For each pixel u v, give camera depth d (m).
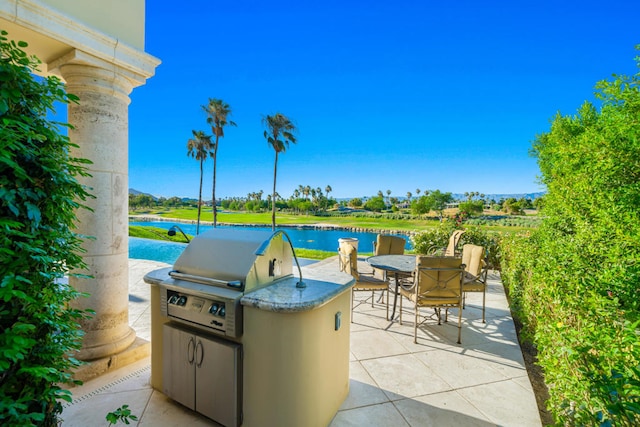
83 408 2.11
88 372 2.45
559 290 1.80
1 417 1.04
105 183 2.60
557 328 1.70
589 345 1.21
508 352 3.06
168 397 2.24
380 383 2.49
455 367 2.76
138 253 14.15
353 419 2.04
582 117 3.82
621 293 1.32
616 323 1.29
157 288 2.27
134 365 2.72
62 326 1.40
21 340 1.08
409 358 2.93
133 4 2.80
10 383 1.20
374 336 3.43
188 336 2.00
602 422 0.91
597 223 1.93
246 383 1.81
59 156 1.42
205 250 2.11
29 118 1.25
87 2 2.44
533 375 2.67
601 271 1.61
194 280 1.98
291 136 23.08
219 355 1.85
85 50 2.39
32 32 2.12
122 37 2.70
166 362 2.14
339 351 2.13
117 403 2.17
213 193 25.61
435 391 2.38
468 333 3.54
